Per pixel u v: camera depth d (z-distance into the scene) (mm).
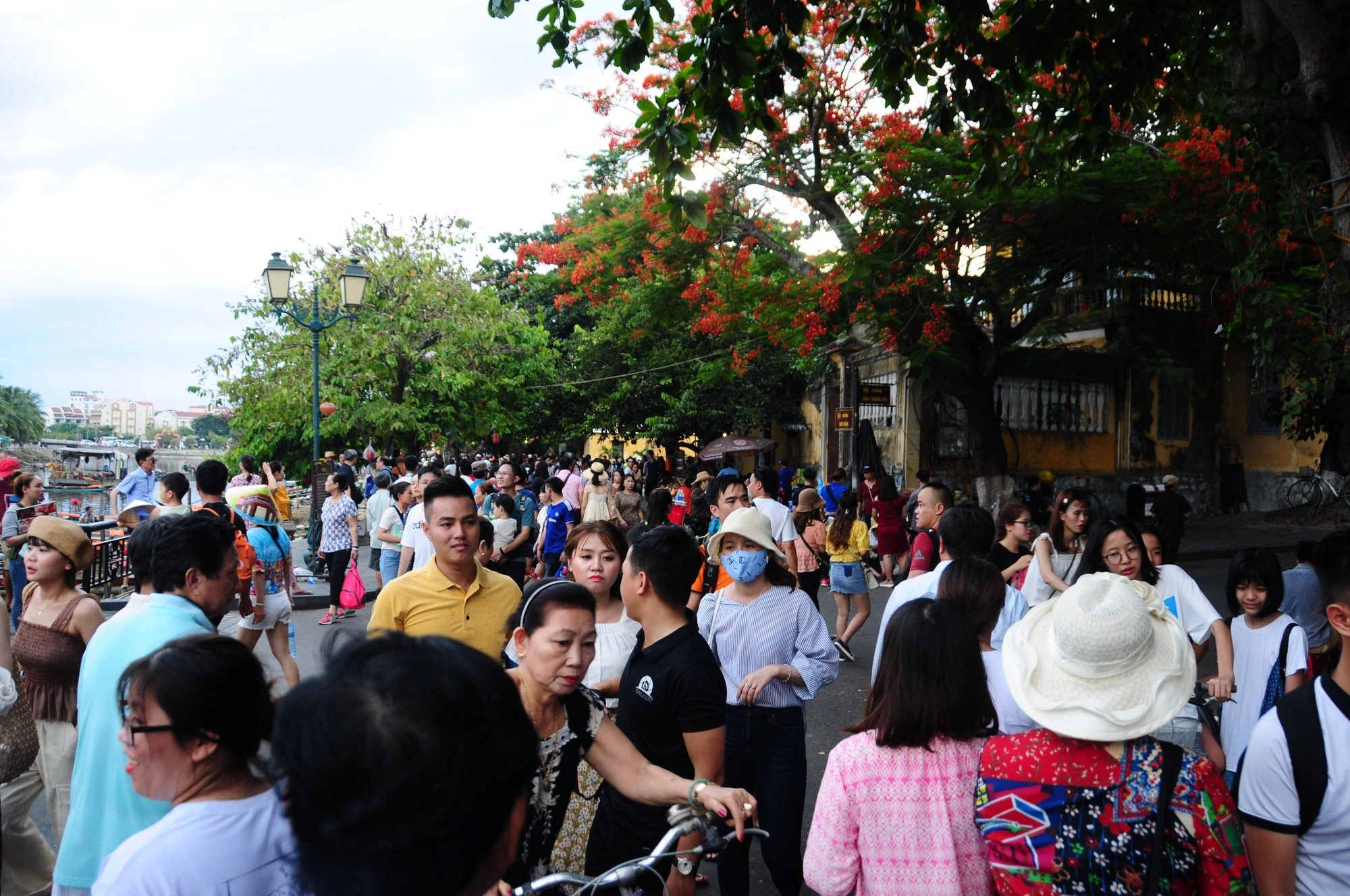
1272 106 6328
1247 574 3902
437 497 3865
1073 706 1984
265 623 6422
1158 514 12617
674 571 3164
